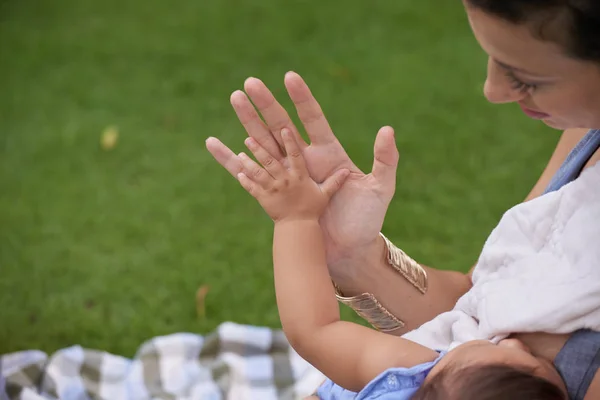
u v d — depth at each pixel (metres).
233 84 4.10
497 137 3.67
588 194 1.34
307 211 1.51
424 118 3.80
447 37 4.30
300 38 4.36
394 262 1.66
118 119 3.93
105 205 3.49
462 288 1.77
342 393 1.60
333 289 1.51
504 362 1.24
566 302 1.27
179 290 3.10
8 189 3.59
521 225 1.45
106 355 2.78
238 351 2.80
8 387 2.63
